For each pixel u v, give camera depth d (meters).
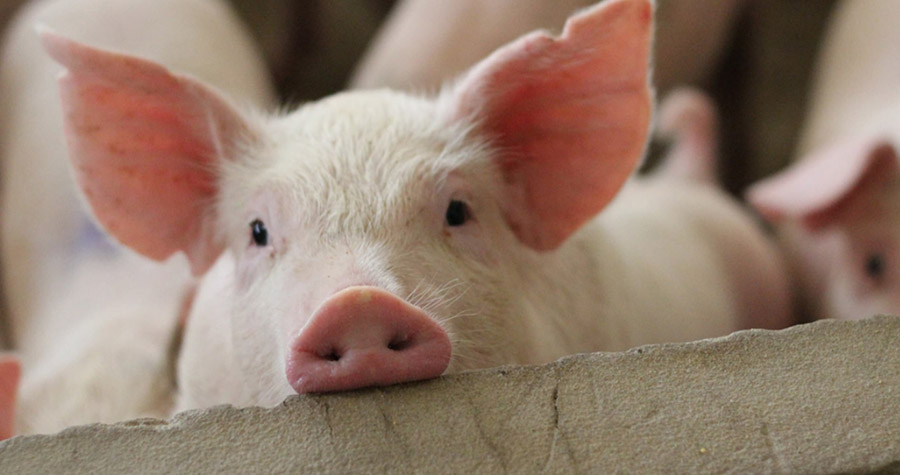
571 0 2.33
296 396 1.21
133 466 1.18
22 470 1.18
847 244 2.06
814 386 1.19
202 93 1.33
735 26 2.78
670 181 2.26
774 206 1.95
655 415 1.19
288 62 3.00
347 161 1.30
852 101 2.47
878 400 1.19
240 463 1.18
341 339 1.21
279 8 2.96
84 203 1.36
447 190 1.31
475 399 1.20
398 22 2.60
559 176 1.36
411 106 1.35
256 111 1.38
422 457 1.19
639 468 1.18
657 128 2.44
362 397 1.21
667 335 1.68
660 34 2.47
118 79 1.32
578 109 1.33
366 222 1.28
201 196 1.38
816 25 2.97
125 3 2.34
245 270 1.32
